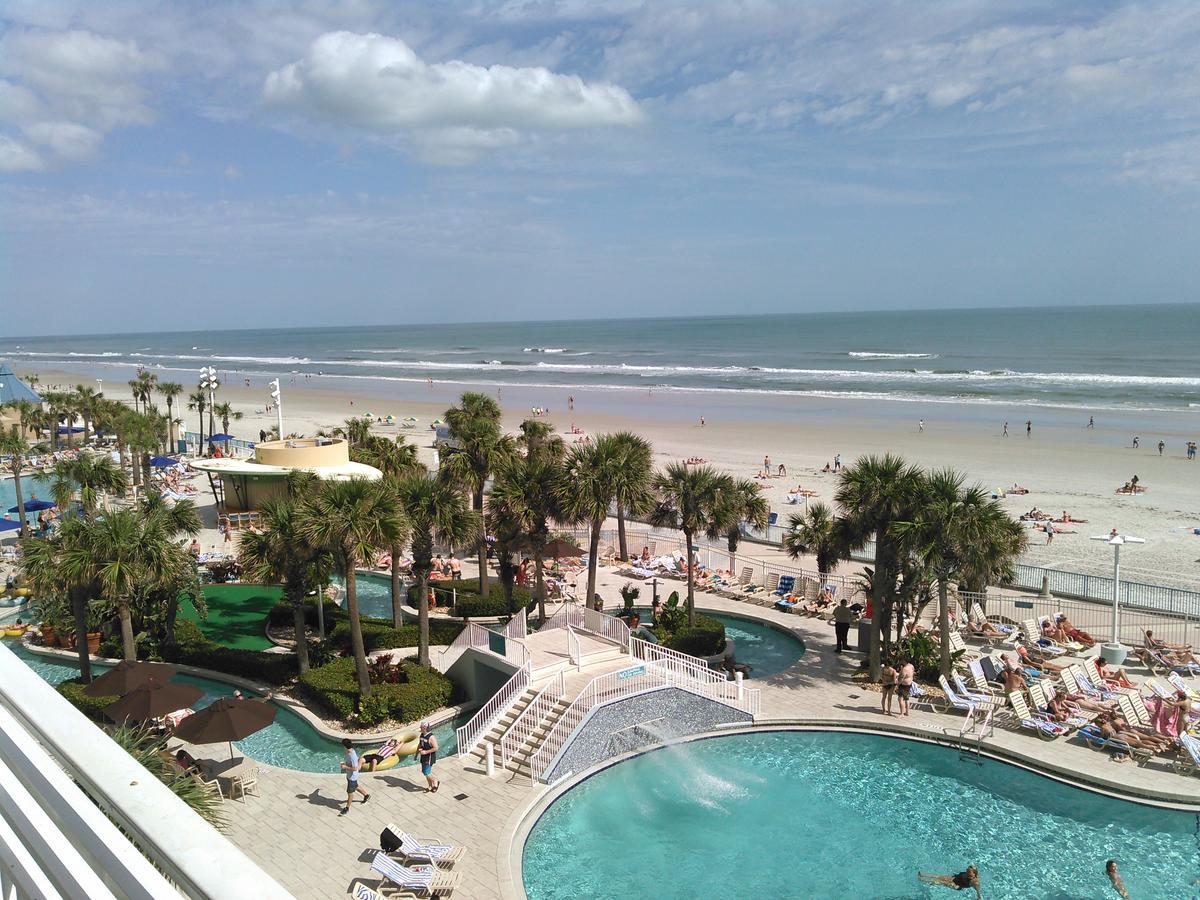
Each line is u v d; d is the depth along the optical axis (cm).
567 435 8338
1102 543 4344
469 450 3531
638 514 2962
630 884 1672
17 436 4731
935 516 2408
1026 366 15038
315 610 3238
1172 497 5372
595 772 2111
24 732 279
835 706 2431
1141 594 3253
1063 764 2047
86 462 4094
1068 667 2455
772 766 2152
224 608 3347
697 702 2303
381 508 2345
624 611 3209
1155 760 2052
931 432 8200
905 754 2197
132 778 248
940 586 2462
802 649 3000
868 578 2881
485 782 2017
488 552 3731
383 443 4497
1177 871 1675
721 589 3588
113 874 207
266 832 1792
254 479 4478
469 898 1562
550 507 2953
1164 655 2662
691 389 12644
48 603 2892
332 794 1956
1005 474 6188
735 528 3109
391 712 2403
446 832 1792
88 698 2358
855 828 1861
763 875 1697
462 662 2598
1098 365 14788
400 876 1555
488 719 2230
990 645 2852
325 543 2323
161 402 12412
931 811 1923
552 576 3738
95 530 2483
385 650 2952
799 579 3447
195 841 210
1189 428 8012
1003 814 1903
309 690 2520
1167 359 15512
